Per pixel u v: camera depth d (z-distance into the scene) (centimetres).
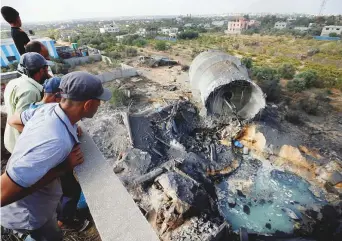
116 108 1766
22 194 152
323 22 9444
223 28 10025
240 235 736
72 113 176
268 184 1034
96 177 217
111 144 1266
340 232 805
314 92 2070
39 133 156
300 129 1426
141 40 5116
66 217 286
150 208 809
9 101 288
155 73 2734
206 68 1399
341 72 2792
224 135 1311
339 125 1496
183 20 17262
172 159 1062
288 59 3625
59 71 2675
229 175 1093
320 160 1068
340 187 974
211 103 1359
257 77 2291
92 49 3812
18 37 466
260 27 9694
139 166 1041
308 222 855
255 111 1309
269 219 873
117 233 166
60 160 163
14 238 250
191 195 812
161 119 1405
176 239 690
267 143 1164
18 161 145
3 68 2753
